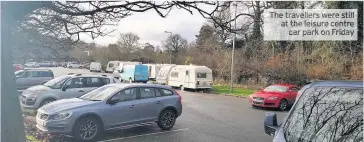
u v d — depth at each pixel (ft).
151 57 212.84
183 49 197.16
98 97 31.91
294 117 11.93
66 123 27.94
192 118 45.50
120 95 32.14
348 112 10.54
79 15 12.40
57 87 45.06
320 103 11.62
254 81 111.14
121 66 148.05
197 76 100.73
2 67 11.19
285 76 99.19
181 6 11.69
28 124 34.47
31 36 19.45
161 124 35.35
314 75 93.15
